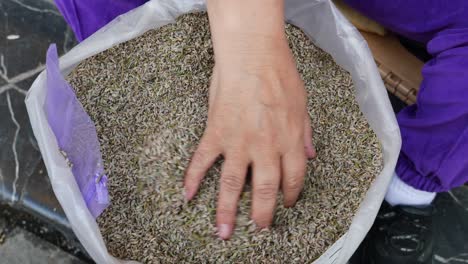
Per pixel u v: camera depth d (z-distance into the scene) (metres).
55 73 0.60
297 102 0.59
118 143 0.66
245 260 0.61
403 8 0.72
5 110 0.88
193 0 0.71
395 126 0.66
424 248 0.79
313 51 0.73
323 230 0.63
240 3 0.57
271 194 0.58
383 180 0.63
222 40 0.58
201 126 0.65
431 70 0.66
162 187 0.62
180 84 0.68
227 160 0.58
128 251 0.63
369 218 0.61
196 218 0.61
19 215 0.84
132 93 0.68
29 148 0.86
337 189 0.65
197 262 0.62
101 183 0.63
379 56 0.82
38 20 0.94
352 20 0.83
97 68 0.70
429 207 0.79
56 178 0.60
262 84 0.57
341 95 0.70
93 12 0.73
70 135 0.63
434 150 0.69
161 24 0.72
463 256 0.82
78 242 0.82
